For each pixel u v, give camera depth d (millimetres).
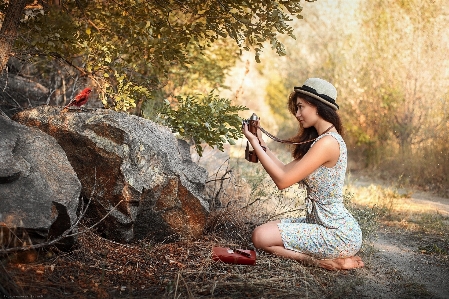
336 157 4266
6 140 3850
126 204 4273
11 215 3484
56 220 3723
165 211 4500
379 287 4117
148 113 6027
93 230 4281
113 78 6133
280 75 13820
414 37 10852
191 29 5258
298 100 4398
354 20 11773
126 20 5355
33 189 3658
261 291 3766
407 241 5676
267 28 4812
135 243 4422
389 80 10922
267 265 4262
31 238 3578
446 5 10711
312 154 4238
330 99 4324
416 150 10164
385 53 11047
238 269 4156
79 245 4035
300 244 4305
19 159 3744
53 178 3859
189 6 5125
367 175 10227
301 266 4230
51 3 5043
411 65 10789
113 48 5480
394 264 4793
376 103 11000
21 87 6535
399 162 10141
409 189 9008
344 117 11328
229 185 6035
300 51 13102
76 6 5375
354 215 5551
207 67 7938
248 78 15508
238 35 4957
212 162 6820
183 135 5520
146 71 6473
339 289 3879
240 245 4734
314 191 4367
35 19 4840
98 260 3967
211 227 4980
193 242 4586
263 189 6219
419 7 10781
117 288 3596
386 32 11086
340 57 11906
